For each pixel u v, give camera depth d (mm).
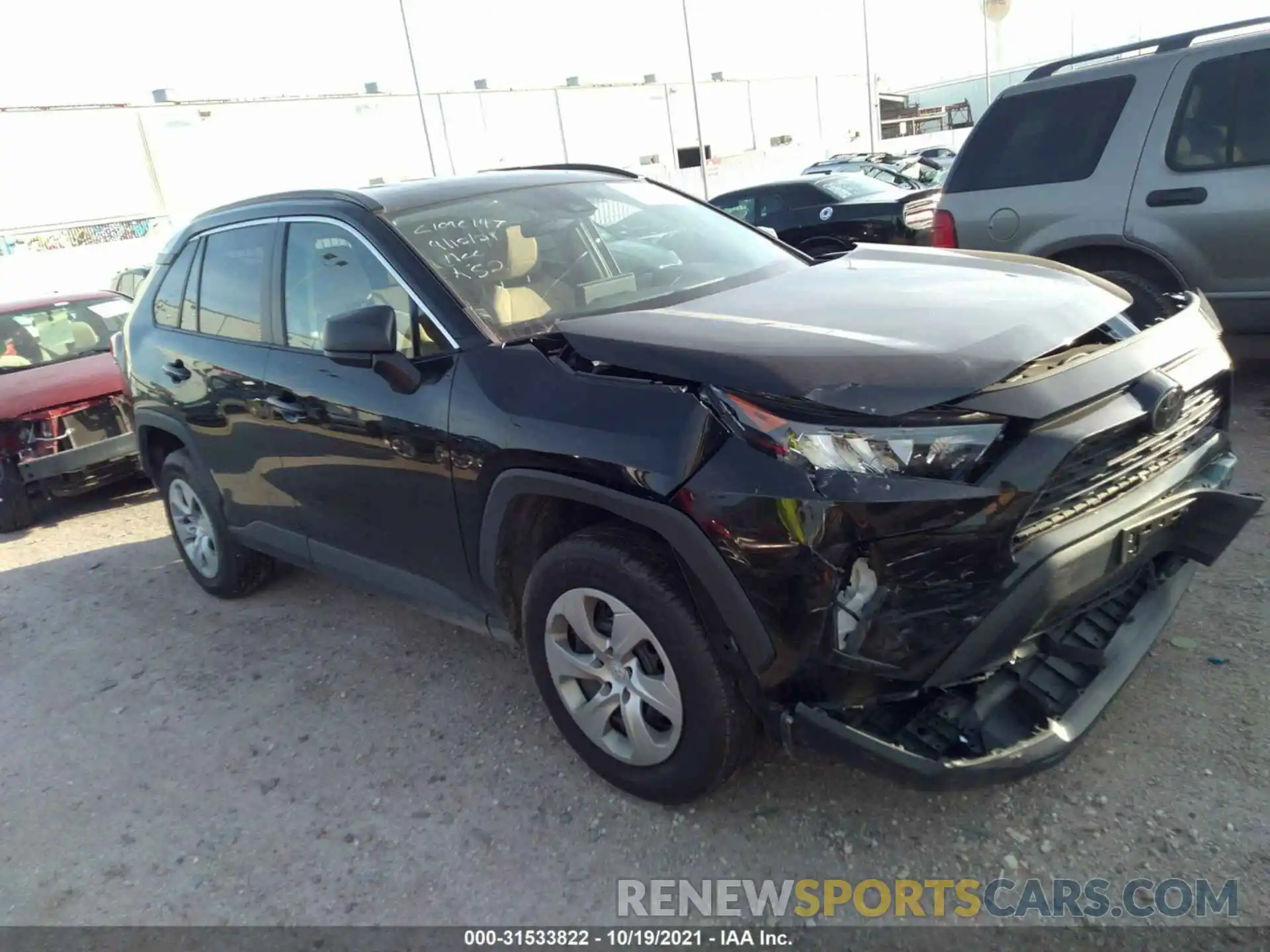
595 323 3010
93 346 8211
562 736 3412
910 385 2350
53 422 7070
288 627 4742
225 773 3611
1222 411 3139
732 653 2594
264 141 27484
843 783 3000
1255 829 2582
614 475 2635
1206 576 3779
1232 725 2957
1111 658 2799
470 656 4184
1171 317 2984
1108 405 2514
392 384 3242
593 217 3908
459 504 3168
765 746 3189
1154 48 5602
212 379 4305
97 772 3770
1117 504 2607
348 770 3496
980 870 2611
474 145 31828
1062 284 3166
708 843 2854
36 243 23562
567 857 2891
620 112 35625
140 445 5160
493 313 3281
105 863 3213
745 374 2477
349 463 3580
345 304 3643
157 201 25766
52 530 7223
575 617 2959
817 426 2352
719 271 3750
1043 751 2500
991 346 2512
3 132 23188
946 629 2352
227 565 4961
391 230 3521
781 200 13227
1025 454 2326
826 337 2641
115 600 5516
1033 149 5832
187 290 4645
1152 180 5363
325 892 2912
